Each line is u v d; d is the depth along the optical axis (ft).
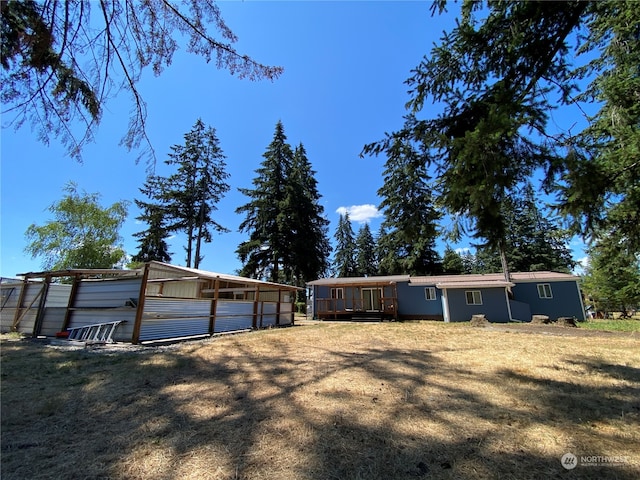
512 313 54.75
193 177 81.25
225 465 6.61
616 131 14.07
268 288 50.37
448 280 64.44
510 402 10.55
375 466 6.53
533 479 6.01
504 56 12.22
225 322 36.73
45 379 13.88
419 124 13.29
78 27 9.70
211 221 82.38
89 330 27.84
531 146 11.66
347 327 43.65
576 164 10.82
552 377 13.87
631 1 12.55
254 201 80.12
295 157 94.84
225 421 9.03
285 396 11.32
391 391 11.88
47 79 10.04
